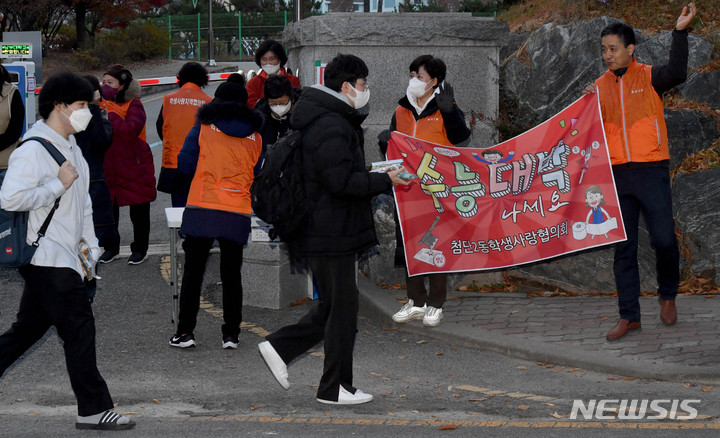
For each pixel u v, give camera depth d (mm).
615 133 6504
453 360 6230
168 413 5117
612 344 6184
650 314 6961
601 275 7855
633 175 6391
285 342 5090
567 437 4551
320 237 4844
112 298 8141
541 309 7297
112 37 37844
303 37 9039
